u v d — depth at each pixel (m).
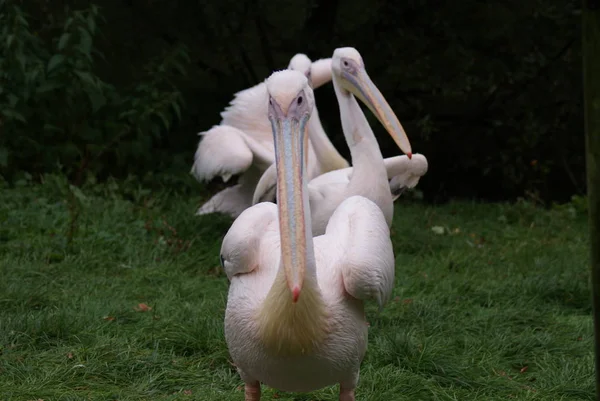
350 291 4.06
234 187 9.12
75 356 5.54
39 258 7.74
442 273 8.06
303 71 8.19
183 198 10.82
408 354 5.77
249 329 4.05
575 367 5.77
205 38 12.79
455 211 11.59
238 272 4.22
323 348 3.99
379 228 4.36
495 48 12.80
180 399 5.05
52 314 6.10
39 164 10.63
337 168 7.86
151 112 11.14
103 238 8.23
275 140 3.79
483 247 9.29
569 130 13.29
